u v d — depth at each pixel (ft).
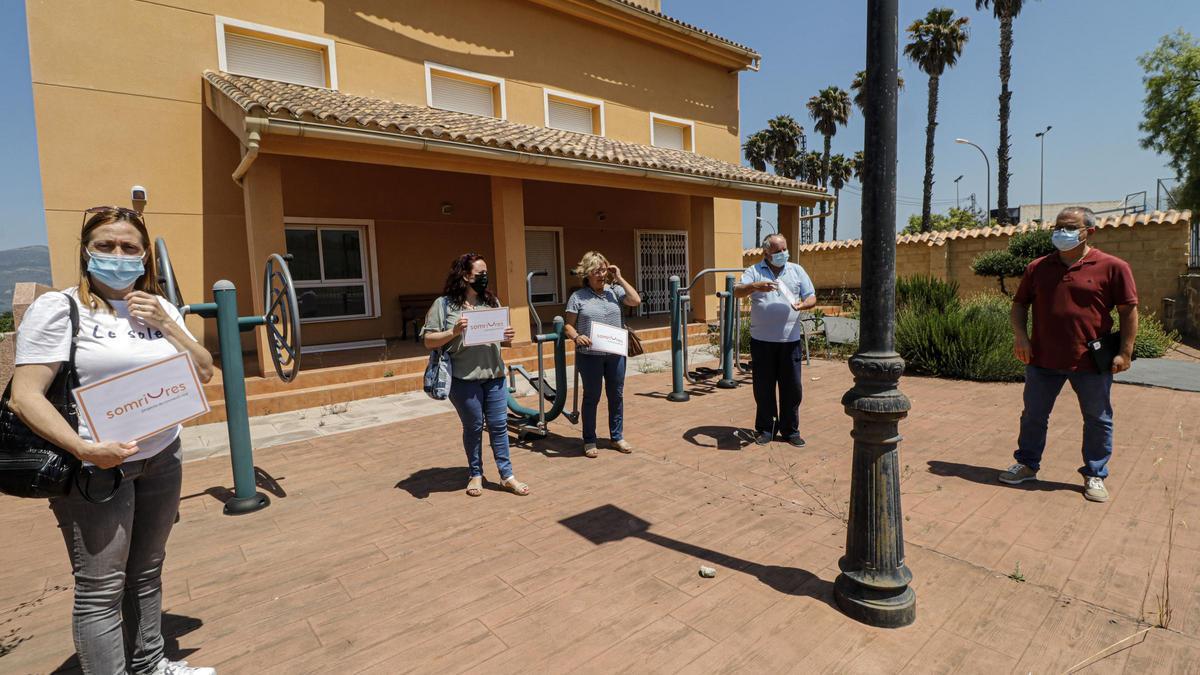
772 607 9.25
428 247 38.68
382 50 34.45
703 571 10.25
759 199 44.16
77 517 6.46
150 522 7.29
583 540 11.76
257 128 21.75
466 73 37.91
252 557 11.33
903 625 8.65
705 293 42.73
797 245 47.78
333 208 34.63
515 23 40.29
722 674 7.73
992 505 12.95
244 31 29.86
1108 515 12.26
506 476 14.47
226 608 9.54
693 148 51.72
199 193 28.73
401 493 14.61
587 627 8.83
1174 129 67.36
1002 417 20.47
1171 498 13.00
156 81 27.50
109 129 26.48
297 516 13.30
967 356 27.89
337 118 23.29
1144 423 18.88
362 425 21.54
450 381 13.58
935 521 12.21
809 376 29.22
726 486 14.57
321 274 34.65
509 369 20.83
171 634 8.84
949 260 59.06
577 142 37.29
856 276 66.59
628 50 46.85
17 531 13.01
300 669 8.00
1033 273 13.80
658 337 39.40
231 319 13.42
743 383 27.14
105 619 6.68
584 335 16.70
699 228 42.11
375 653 8.30
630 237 50.90
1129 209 74.59
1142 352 33.78
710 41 49.73
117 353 6.56
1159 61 67.46
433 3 36.50
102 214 6.57
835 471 15.52
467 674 7.81
